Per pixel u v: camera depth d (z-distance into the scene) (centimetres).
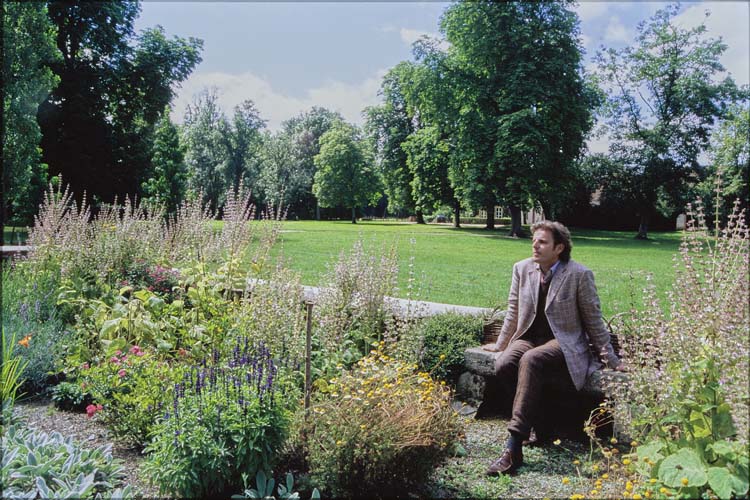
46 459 298
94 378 386
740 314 250
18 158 1587
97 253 659
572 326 370
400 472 282
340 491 281
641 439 297
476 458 343
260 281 550
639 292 920
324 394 359
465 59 2862
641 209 3288
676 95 3212
